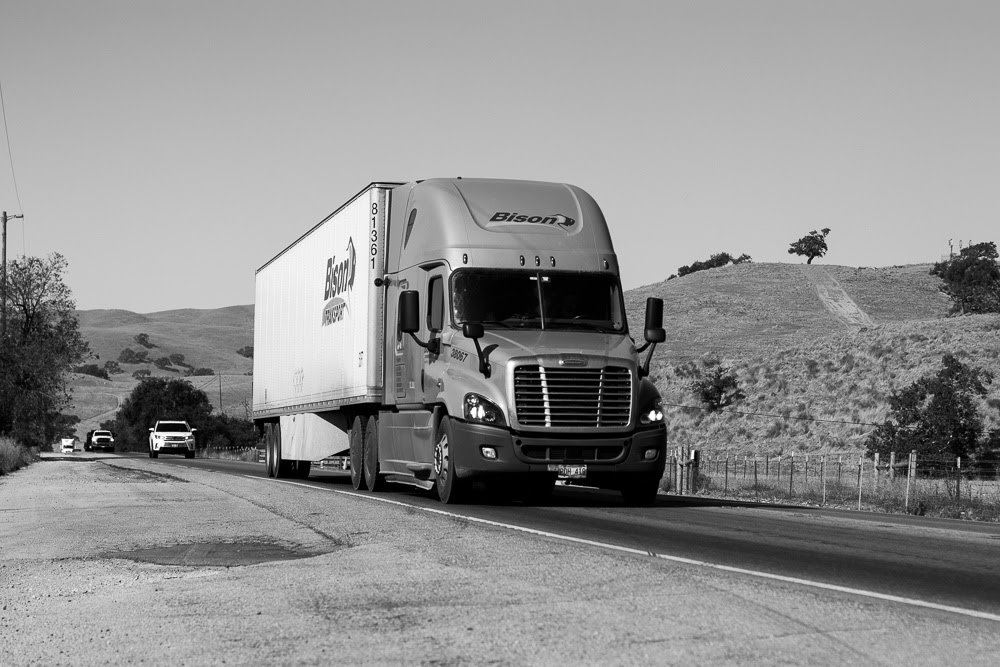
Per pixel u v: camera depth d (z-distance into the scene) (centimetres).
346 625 708
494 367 1605
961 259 9906
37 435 5878
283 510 1588
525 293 1694
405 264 1894
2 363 5625
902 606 759
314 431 2520
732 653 609
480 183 1825
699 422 6269
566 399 1595
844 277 14400
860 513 1730
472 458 1597
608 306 1719
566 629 677
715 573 902
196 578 943
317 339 2434
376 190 2017
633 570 916
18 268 6044
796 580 878
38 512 1686
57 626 746
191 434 6569
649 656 603
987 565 1012
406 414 1869
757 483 3262
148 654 643
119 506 1745
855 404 5709
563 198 1825
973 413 4553
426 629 687
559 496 1961
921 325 6581
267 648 647
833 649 618
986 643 634
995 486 3228
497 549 1070
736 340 10762
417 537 1189
